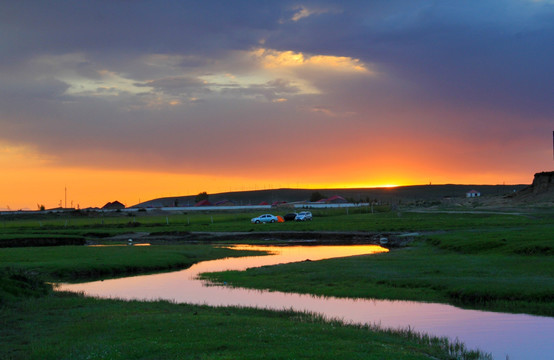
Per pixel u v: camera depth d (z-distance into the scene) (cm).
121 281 3328
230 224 9750
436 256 4091
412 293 2631
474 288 2523
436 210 13125
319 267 3628
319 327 1675
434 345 1577
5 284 2361
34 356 1339
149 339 1483
